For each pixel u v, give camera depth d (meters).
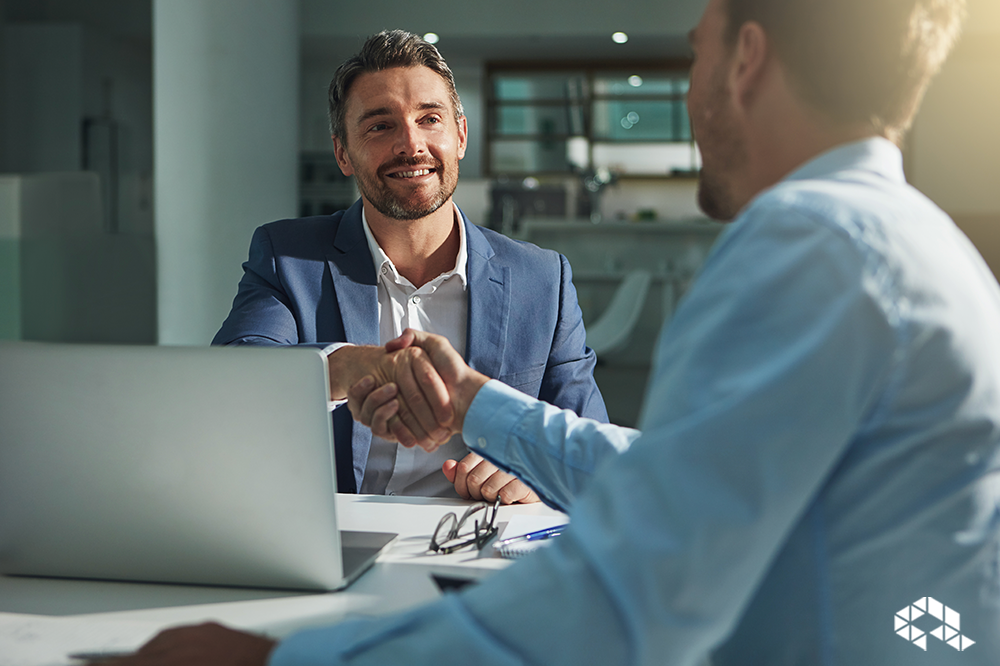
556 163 9.43
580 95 9.31
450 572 0.88
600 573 0.48
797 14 0.59
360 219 1.59
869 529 0.53
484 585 0.52
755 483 0.48
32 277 4.53
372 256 1.56
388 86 1.52
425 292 1.56
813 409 0.48
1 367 0.82
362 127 1.53
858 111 0.60
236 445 0.80
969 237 8.41
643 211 8.95
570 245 7.34
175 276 4.06
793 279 0.50
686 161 9.43
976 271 0.56
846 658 0.54
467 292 1.56
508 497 1.17
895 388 0.51
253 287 1.53
